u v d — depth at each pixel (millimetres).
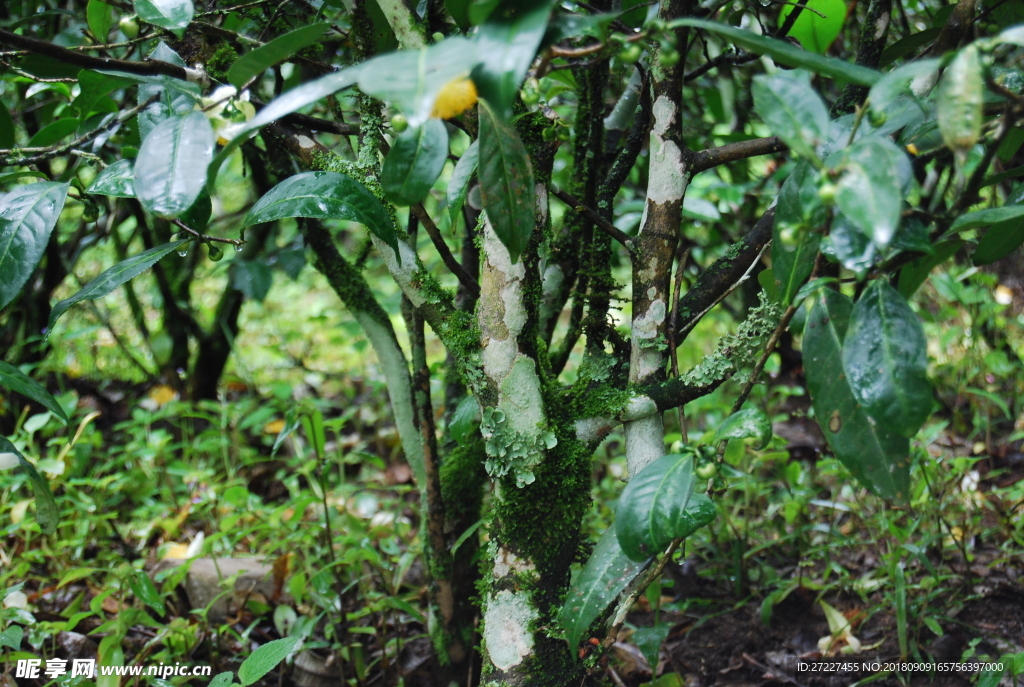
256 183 2551
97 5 1402
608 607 1372
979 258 1321
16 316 2855
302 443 3164
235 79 1032
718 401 2932
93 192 1200
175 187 972
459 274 1377
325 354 4164
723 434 1077
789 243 962
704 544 2215
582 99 1604
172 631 1763
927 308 3316
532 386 1278
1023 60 1668
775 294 1269
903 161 851
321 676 1792
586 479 1357
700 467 1071
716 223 2787
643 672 1834
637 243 1339
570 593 1203
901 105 1105
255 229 3029
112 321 3992
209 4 1666
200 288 4559
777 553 2252
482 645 1413
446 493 1709
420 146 1032
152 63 1229
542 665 1335
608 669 1647
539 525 1316
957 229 1009
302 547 2084
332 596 1824
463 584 1695
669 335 1358
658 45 1269
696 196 2609
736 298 3219
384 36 1397
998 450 2705
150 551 2314
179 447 2742
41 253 1190
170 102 1309
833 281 1079
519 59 793
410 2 1295
